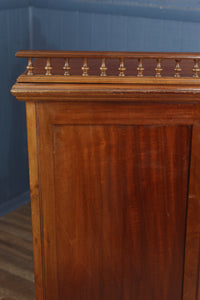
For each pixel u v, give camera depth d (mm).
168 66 1266
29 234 2254
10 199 2492
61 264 1176
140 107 1038
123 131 1064
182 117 1047
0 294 1682
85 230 1146
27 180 2648
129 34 2555
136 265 1180
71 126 1061
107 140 1071
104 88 978
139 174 1100
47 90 976
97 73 1078
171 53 1002
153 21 2512
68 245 1159
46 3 2502
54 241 1155
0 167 2355
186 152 1083
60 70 1120
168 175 1102
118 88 979
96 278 1191
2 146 2346
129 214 1132
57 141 1070
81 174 1098
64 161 1088
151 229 1146
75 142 1072
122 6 2504
